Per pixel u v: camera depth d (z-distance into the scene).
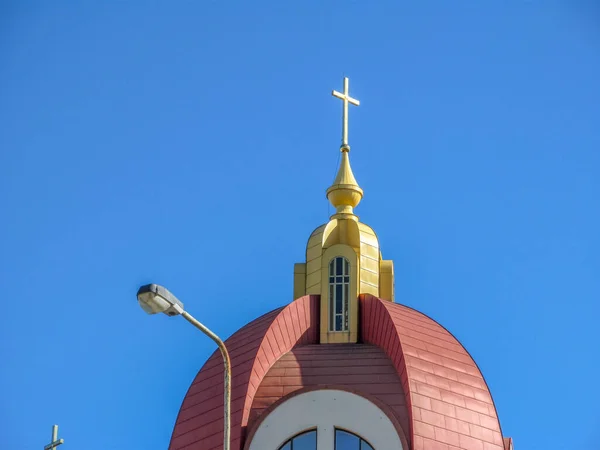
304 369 46.28
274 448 42.72
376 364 46.34
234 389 45.03
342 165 53.38
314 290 50.09
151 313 29.20
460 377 45.88
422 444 42.62
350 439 42.75
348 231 51.47
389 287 50.97
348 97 54.84
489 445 43.91
